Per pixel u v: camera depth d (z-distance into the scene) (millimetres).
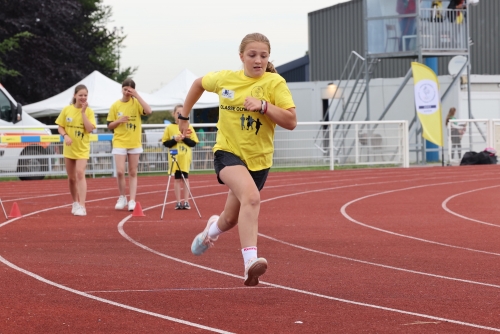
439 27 35562
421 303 8109
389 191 22797
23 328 7051
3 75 44312
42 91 45594
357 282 9250
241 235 7582
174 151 17109
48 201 20203
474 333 6898
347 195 21516
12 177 30594
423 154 36188
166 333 6898
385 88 40438
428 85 33750
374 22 36250
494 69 46188
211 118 40969
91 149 30047
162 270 9969
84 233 13562
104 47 56969
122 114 17047
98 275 9609
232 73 8016
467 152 35938
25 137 28641
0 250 11625
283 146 34250
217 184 25938
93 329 7027
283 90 7867
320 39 51156
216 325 7180
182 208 17938
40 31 46312
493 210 17438
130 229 14109
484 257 11070
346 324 7223
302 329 7039
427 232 13773
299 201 19828
